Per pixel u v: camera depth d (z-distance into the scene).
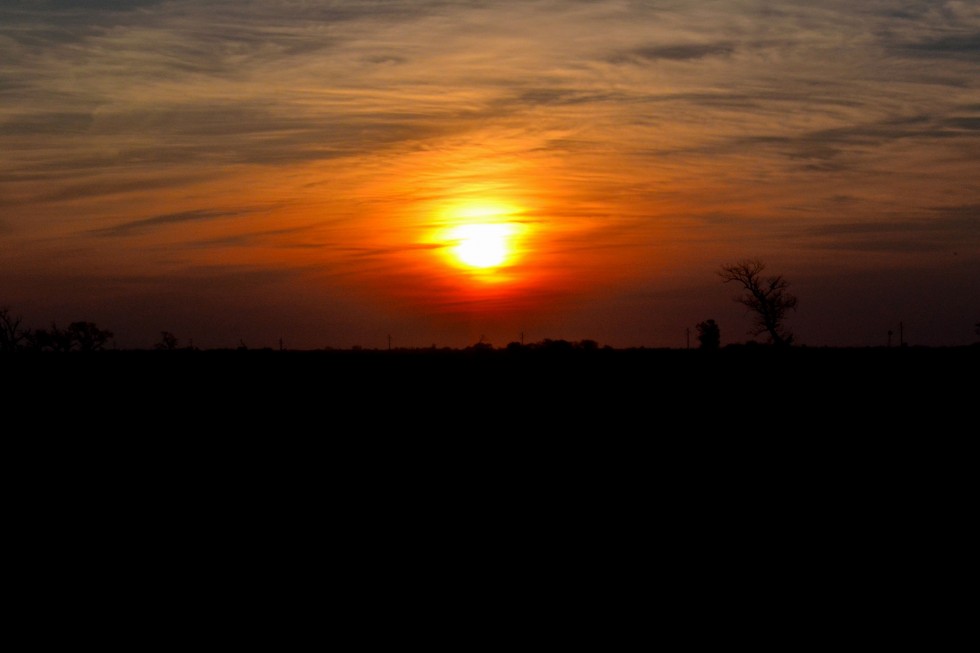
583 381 50.16
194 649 11.59
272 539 17.61
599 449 28.92
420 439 31.50
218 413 38.75
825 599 13.45
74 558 16.34
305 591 14.09
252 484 23.83
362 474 25.12
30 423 35.97
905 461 25.97
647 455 27.69
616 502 20.92
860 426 32.97
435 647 11.55
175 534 18.16
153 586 14.45
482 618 12.69
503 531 18.05
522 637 11.88
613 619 12.60
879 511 19.61
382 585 14.35
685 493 21.92
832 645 11.53
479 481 23.86
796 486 22.66
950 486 22.41
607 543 16.94
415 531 18.12
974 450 27.56
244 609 13.22
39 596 14.02
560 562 15.61
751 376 51.28
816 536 17.39
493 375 54.12
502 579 14.62
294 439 31.73
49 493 22.89
